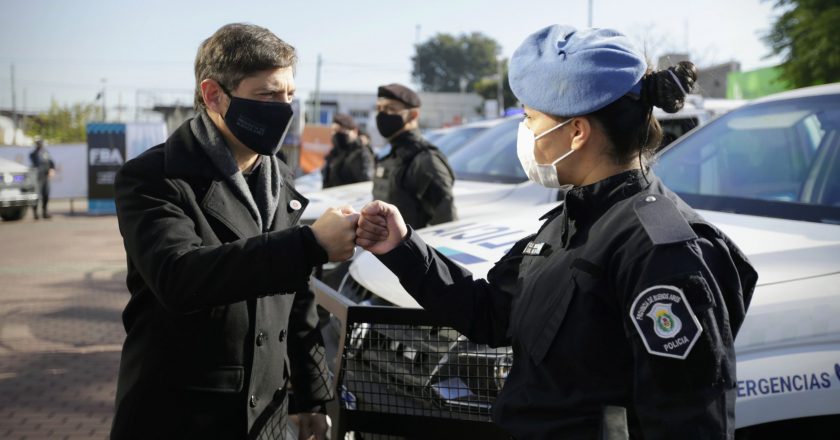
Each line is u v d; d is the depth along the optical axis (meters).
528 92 1.42
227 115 1.67
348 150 7.97
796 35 18.70
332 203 5.55
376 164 4.43
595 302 1.26
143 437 1.64
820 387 1.87
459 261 2.40
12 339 6.01
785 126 2.98
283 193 1.93
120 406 1.66
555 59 1.38
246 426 1.70
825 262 2.05
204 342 1.64
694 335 1.14
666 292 1.16
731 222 2.46
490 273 1.66
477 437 1.89
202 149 1.70
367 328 2.03
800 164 2.82
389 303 2.34
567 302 1.29
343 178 7.96
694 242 1.20
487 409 1.89
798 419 1.95
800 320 1.91
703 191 2.93
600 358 1.25
